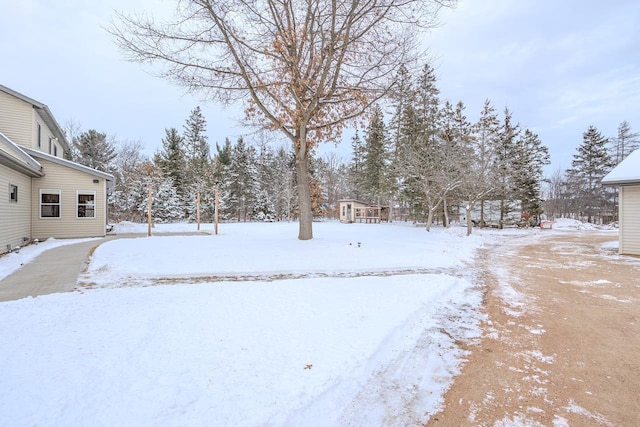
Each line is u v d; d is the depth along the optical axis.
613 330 4.17
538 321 4.50
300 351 3.23
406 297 5.30
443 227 23.34
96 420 2.10
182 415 2.19
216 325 3.84
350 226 23.20
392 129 26.27
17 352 2.99
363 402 2.55
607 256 10.79
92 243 11.32
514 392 2.72
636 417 2.38
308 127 11.63
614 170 11.45
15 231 10.27
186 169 30.42
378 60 10.88
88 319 3.91
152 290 5.40
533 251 12.07
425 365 3.20
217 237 13.59
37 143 14.40
